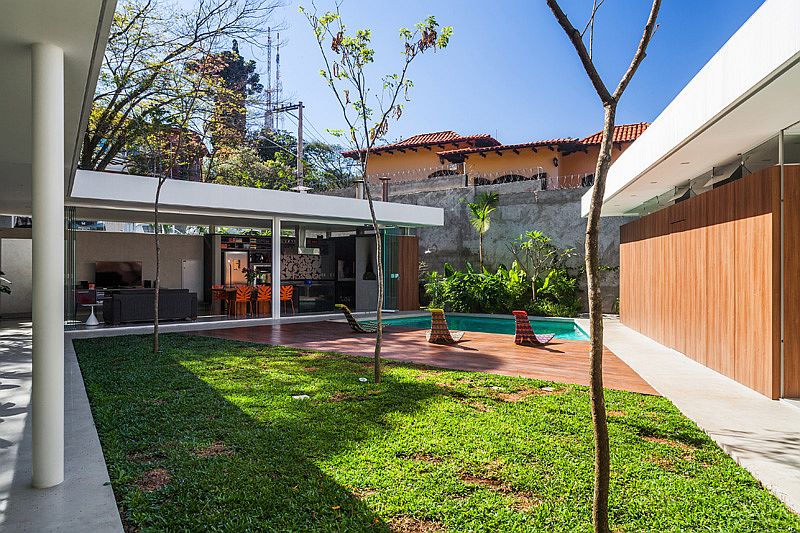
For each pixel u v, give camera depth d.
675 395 5.89
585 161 22.61
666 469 3.66
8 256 17.16
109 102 16.12
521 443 4.12
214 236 19.16
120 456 3.86
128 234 18.58
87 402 5.41
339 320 14.95
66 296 12.24
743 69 4.62
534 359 8.48
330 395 5.77
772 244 5.76
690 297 8.45
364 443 4.12
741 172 7.06
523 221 17.98
